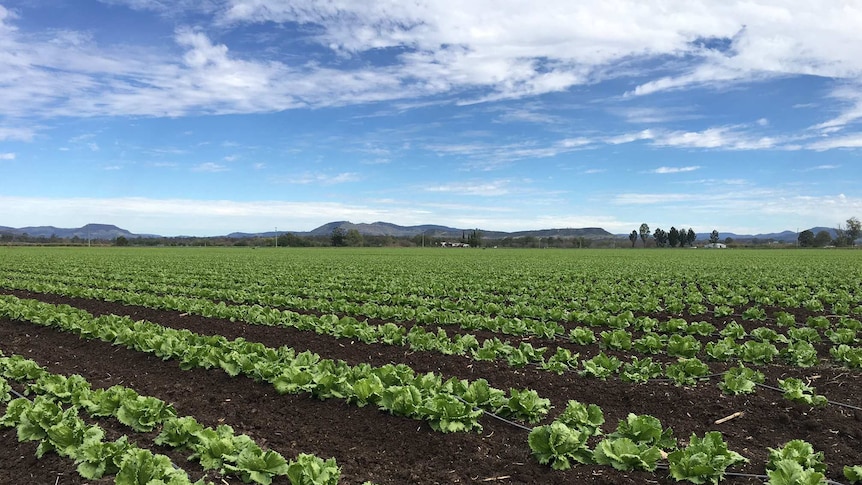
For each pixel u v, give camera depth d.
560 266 43.44
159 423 8.27
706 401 9.18
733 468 6.93
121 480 6.16
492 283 26.42
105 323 14.91
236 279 29.72
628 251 96.31
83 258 55.41
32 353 13.30
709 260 55.09
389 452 7.61
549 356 12.70
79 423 7.45
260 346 11.44
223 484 6.60
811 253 79.62
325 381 9.17
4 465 7.19
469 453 7.46
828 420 8.34
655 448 6.86
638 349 12.63
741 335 14.09
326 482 6.22
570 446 7.05
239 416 8.91
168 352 11.91
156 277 31.58
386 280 29.06
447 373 11.15
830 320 17.53
